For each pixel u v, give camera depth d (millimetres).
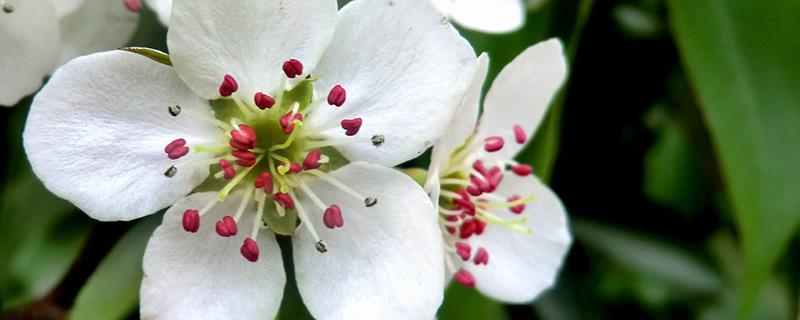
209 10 110
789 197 146
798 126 146
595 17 162
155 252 111
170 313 111
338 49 114
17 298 132
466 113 117
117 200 110
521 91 126
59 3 120
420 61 113
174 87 112
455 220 126
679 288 174
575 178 168
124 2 123
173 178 113
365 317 113
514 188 132
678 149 179
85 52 123
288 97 116
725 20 148
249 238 114
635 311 192
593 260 172
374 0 112
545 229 133
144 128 111
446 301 142
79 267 138
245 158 115
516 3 132
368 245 115
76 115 108
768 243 145
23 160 134
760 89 147
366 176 115
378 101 114
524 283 133
